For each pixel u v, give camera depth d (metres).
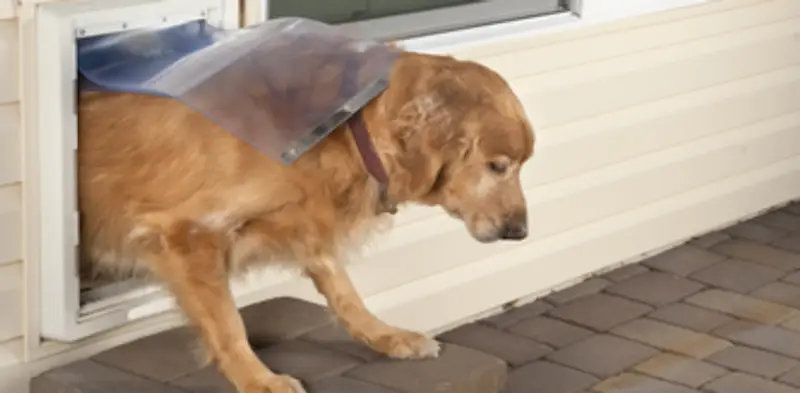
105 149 2.27
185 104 2.21
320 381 2.27
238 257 2.25
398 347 2.36
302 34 2.31
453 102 2.21
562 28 3.24
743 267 3.73
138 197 2.24
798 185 4.39
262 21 2.58
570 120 3.37
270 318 2.50
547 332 3.26
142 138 2.24
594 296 3.48
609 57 3.42
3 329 2.32
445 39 3.00
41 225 2.31
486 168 2.22
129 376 2.27
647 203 3.70
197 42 2.40
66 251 2.31
